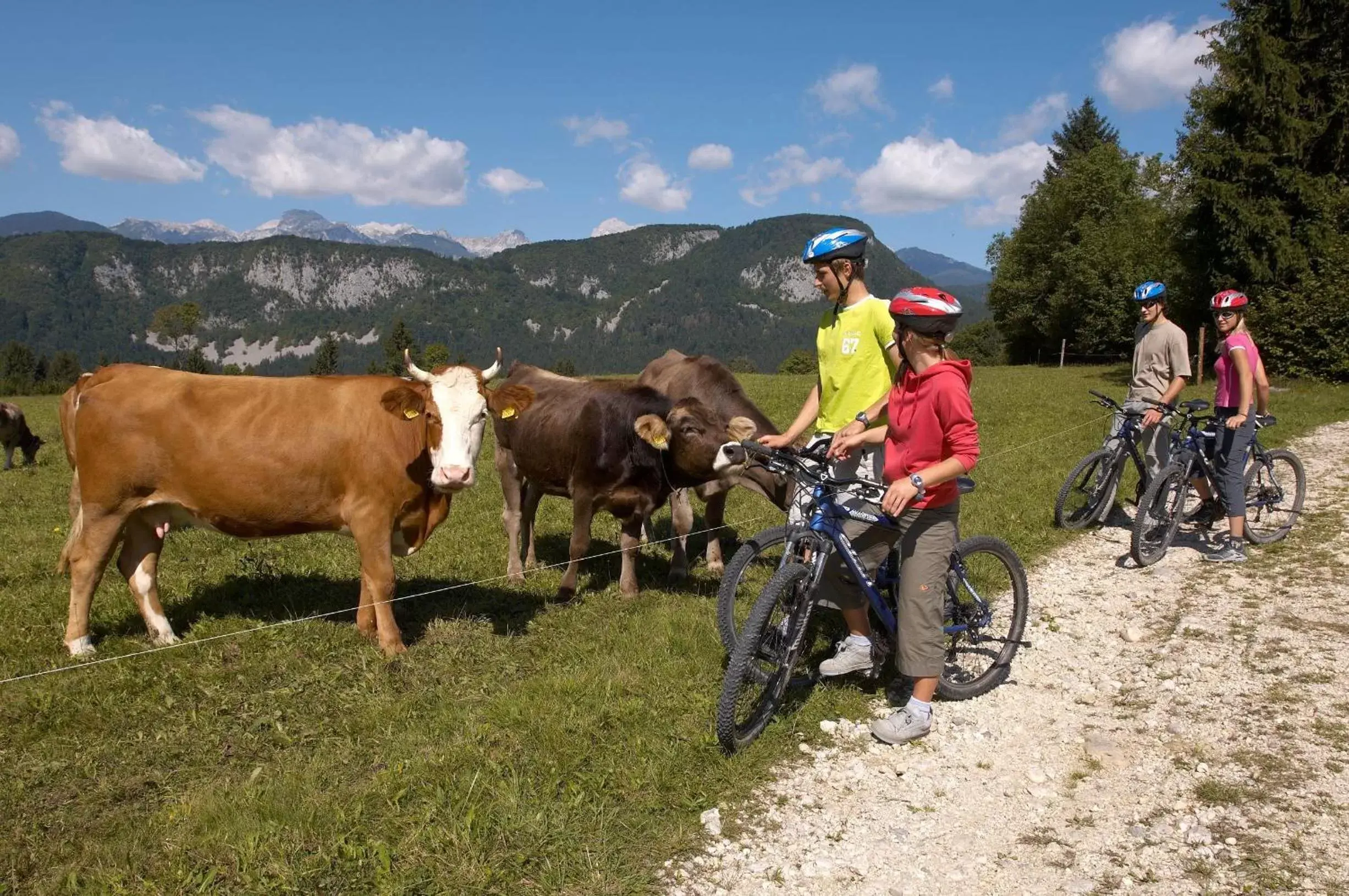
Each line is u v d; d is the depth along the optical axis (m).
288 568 7.83
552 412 7.07
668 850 3.62
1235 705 4.87
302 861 3.42
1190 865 3.49
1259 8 27.11
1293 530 8.48
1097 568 7.74
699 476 6.53
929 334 4.17
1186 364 8.22
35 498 12.93
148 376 5.68
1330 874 3.37
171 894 3.31
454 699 5.04
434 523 6.25
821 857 3.64
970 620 5.17
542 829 3.62
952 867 3.58
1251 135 26.77
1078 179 49.66
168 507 5.86
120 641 5.90
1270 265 26.66
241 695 5.07
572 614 6.58
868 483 4.48
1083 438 15.16
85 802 4.04
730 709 4.23
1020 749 4.55
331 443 5.70
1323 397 20.34
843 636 5.82
